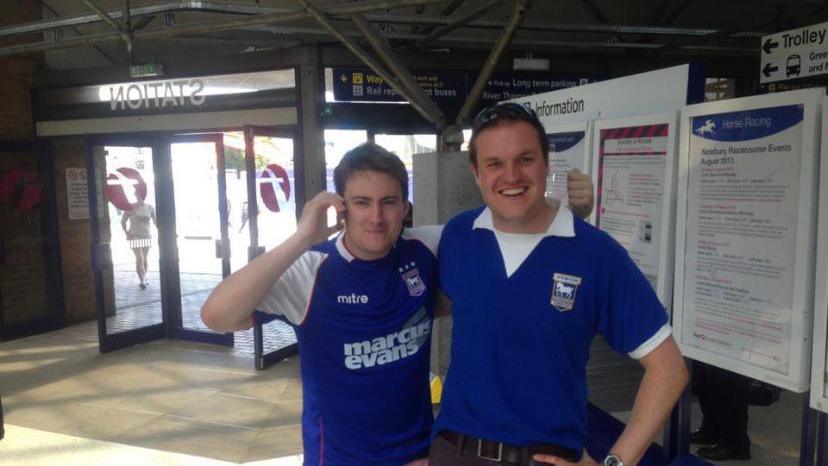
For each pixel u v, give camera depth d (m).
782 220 2.20
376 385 1.85
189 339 6.98
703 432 3.94
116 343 6.66
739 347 2.39
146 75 6.53
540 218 1.57
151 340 7.01
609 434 3.35
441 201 4.03
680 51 7.40
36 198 7.54
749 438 4.01
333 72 6.19
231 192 6.52
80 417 4.77
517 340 1.53
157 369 6.00
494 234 1.61
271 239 6.17
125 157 7.05
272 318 1.80
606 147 3.16
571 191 1.91
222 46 7.12
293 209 6.33
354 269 1.79
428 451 1.93
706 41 6.82
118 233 7.99
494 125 1.52
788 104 2.15
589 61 7.04
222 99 6.42
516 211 1.51
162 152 6.86
